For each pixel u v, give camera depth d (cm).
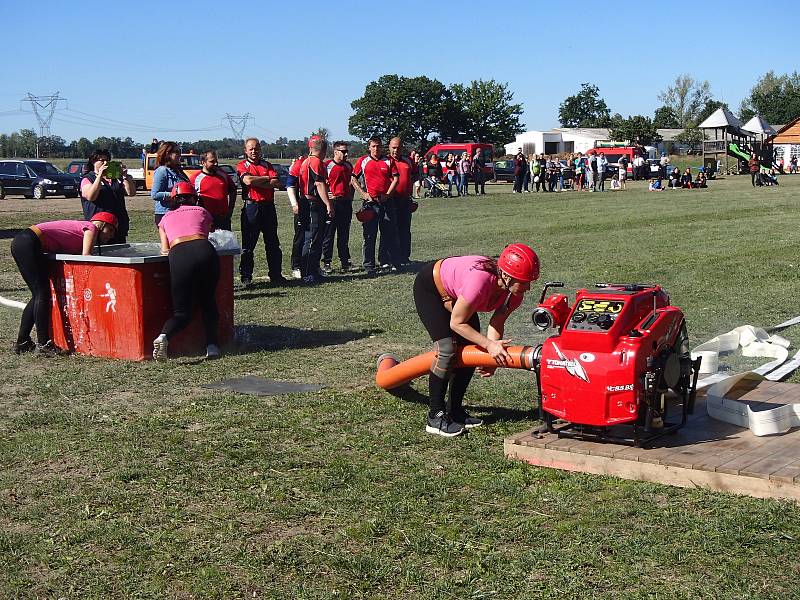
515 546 431
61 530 462
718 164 6844
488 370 603
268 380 767
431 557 422
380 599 386
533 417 639
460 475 524
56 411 680
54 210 3206
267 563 420
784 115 13012
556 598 379
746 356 818
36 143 11206
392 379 664
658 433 537
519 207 3105
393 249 1430
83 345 882
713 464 489
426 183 3966
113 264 848
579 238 1936
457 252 1720
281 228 2383
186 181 1138
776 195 3569
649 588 384
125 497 504
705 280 1253
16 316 1120
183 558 428
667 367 526
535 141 9256
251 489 513
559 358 534
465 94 10244
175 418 654
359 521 466
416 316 1053
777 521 439
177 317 843
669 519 450
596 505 473
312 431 615
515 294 570
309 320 1042
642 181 5722
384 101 10062
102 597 395
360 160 1450
